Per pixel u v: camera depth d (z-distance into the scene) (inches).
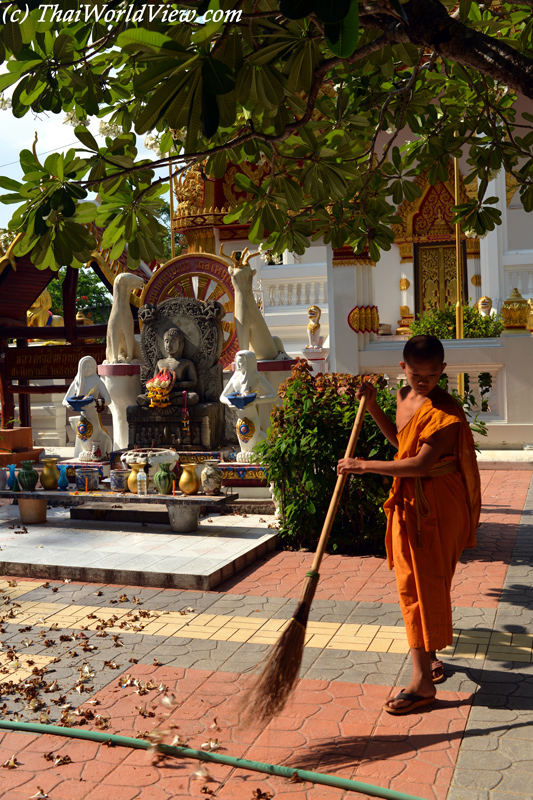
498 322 655.8
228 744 144.6
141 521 333.7
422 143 235.8
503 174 723.4
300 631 142.1
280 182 177.8
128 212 155.9
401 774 131.5
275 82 113.3
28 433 532.1
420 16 114.2
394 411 279.3
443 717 152.3
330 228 226.4
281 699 138.1
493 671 173.6
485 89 192.7
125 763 139.6
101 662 186.5
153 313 395.9
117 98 169.3
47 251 139.7
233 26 107.5
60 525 334.0
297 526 290.5
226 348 487.5
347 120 194.9
